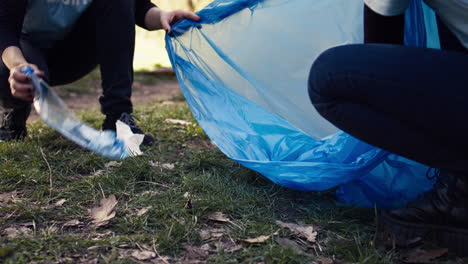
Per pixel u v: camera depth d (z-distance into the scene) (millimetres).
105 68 2451
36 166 2199
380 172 1938
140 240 1603
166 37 2121
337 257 1581
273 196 2020
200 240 1636
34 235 1604
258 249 1591
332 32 1910
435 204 1630
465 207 1583
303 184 1862
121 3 2352
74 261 1474
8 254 1436
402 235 1657
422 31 1760
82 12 2379
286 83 1950
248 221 1766
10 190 1995
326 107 1578
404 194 1928
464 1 1337
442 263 1527
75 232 1672
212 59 2033
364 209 1905
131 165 2188
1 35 2059
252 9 1979
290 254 1535
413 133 1463
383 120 1481
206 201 1861
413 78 1395
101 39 2406
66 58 2650
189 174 2162
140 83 6207
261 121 1979
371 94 1454
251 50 1981
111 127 2492
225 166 2291
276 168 1833
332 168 1771
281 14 1949
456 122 1384
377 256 1543
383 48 1454
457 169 1465
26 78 1633
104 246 1557
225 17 2020
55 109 1773
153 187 2057
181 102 4648
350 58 1472
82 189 1999
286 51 1944
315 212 1879
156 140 2676
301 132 1945
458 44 1725
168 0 8367
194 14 2061
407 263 1547
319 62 1544
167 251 1560
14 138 2598
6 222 1715
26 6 2182
